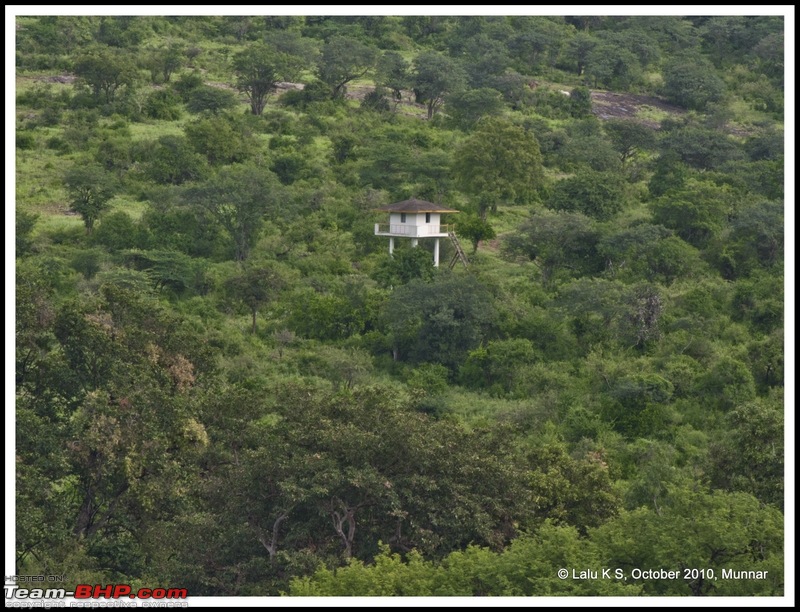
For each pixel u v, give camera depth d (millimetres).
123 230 129750
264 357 105125
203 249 133000
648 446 84125
